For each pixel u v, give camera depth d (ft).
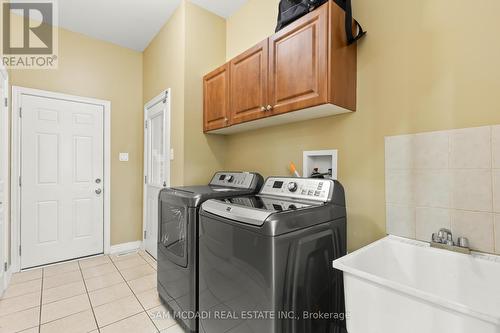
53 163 8.75
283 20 5.08
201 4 7.68
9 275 7.40
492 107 3.31
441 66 3.78
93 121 9.59
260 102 5.54
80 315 5.71
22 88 8.13
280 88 5.03
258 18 7.17
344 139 5.02
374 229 4.55
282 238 3.36
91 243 9.54
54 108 8.78
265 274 3.31
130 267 8.50
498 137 3.25
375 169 4.55
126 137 10.40
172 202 5.66
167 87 8.46
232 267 3.85
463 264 3.23
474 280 3.12
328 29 4.22
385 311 2.62
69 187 9.08
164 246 6.07
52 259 8.71
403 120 4.19
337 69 4.36
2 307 6.01
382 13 4.48
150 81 9.93
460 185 3.56
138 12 8.10
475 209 3.42
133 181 10.55
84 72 9.39
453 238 3.59
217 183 7.23
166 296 5.88
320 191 4.60
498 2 3.30
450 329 2.19
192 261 4.90
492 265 3.00
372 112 4.59
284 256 3.38
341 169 5.06
